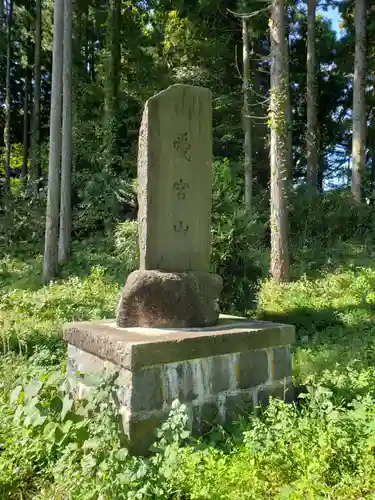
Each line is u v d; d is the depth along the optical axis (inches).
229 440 115.6
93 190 544.1
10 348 200.7
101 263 437.4
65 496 93.2
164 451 99.0
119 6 636.7
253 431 109.5
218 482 94.0
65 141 483.5
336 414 110.3
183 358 120.3
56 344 207.6
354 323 249.6
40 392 126.3
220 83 597.9
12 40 806.5
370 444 101.3
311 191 542.3
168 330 134.3
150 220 146.1
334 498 89.4
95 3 696.4
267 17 515.5
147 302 139.6
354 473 95.8
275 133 377.7
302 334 240.2
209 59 590.6
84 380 126.0
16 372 160.9
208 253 155.0
